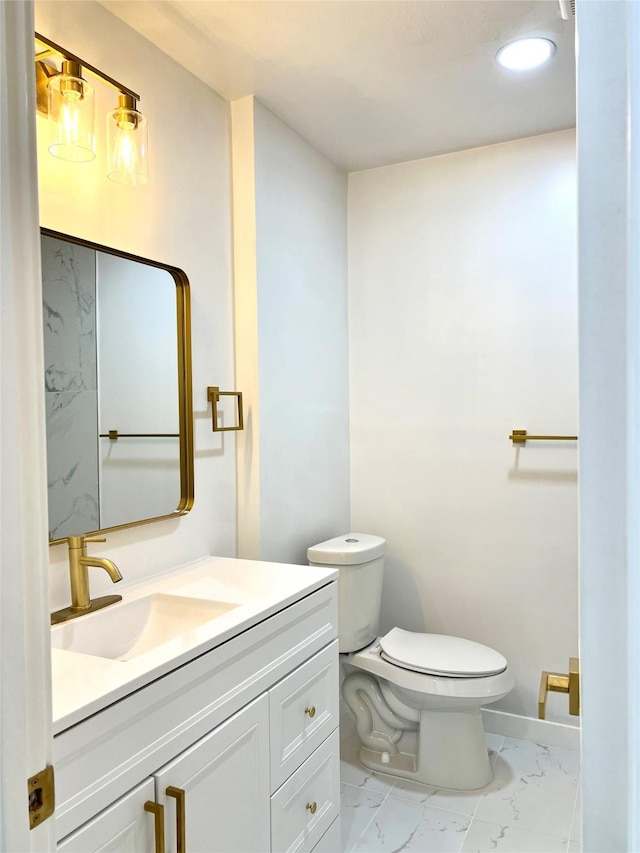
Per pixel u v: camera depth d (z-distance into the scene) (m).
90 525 1.59
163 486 1.85
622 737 0.41
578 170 0.41
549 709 2.54
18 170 0.65
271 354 2.24
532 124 2.40
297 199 2.44
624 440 0.40
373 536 2.63
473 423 2.65
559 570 2.50
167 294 1.87
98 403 1.62
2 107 0.63
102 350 1.63
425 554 2.75
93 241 1.61
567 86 2.10
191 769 1.23
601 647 0.42
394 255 2.79
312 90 2.10
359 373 2.88
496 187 2.58
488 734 2.63
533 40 1.82
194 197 1.99
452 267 2.68
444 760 2.26
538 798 2.18
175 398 1.90
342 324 2.84
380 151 2.63
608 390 0.41
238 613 1.44
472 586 2.66
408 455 2.78
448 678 2.15
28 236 0.66
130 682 1.08
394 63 1.95
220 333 2.11
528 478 2.55
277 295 2.29
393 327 2.80
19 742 0.65
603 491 0.41
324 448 2.65
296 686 1.63
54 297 1.49
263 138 2.20
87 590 1.49
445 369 2.70
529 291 2.54
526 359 2.55
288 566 1.91
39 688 0.68
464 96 2.17
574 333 2.46
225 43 1.82
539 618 2.54
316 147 2.58
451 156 2.66
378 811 2.12
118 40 1.69
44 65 1.45
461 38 1.81
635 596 0.40
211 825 1.29
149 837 1.13
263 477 2.19
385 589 2.83
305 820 1.67
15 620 0.64
